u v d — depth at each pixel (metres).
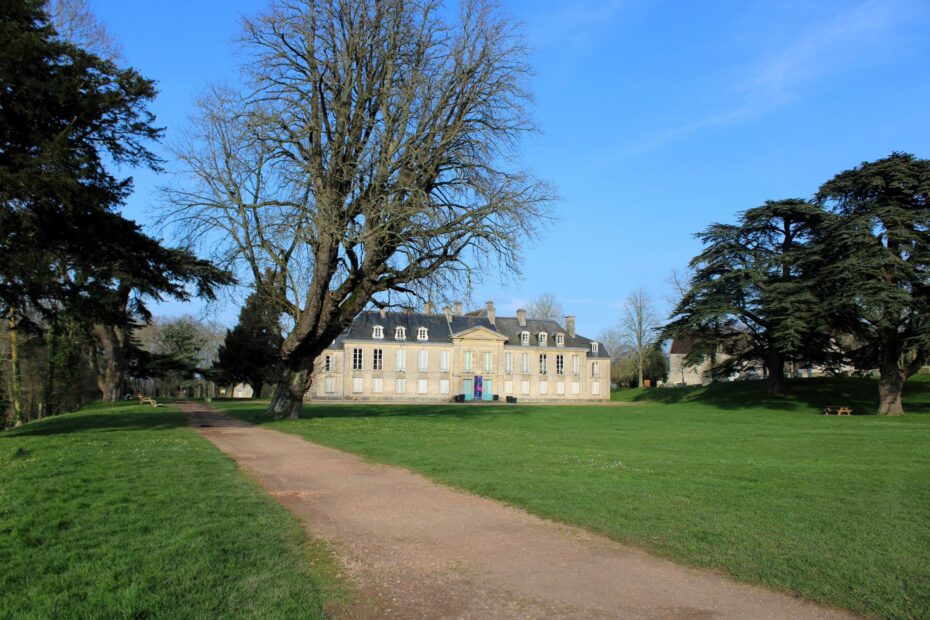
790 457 15.82
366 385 73.56
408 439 18.73
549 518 8.63
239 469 12.65
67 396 47.47
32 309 21.03
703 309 49.31
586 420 33.69
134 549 6.73
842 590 5.83
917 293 39.19
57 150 16.77
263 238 24.06
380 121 23.75
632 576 6.36
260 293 25.31
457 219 23.16
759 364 60.34
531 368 79.25
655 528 7.97
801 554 6.87
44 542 6.93
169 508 8.58
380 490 10.66
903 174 39.81
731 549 7.08
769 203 49.47
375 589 5.97
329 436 19.41
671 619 5.31
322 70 23.70
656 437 22.27
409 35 23.83
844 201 43.56
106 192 18.89
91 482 10.32
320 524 8.33
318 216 21.58
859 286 37.72
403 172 23.33
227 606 5.31
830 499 9.76
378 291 25.17
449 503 9.63
